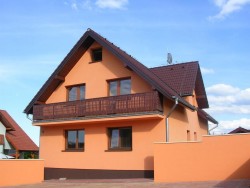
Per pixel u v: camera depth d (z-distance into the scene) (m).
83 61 22.05
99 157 20.16
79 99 22.02
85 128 21.08
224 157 14.62
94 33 20.45
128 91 20.00
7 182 17.67
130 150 19.09
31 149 31.02
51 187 15.94
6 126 28.52
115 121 19.53
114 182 16.64
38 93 22.22
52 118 21.31
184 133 21.73
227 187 12.16
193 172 15.14
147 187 13.80
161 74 22.50
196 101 26.72
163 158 15.84
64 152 21.70
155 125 18.55
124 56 19.09
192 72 21.48
